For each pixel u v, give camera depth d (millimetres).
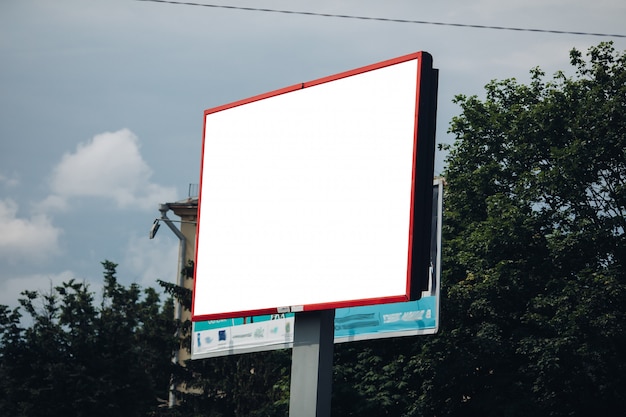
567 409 31141
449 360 30672
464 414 32125
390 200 15016
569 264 32188
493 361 31047
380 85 15398
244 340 29906
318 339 15836
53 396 38906
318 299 15734
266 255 16641
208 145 17953
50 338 39688
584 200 32719
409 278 14570
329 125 16031
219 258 17375
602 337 29641
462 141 35812
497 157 35062
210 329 30906
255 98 17297
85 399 38531
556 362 29531
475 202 34812
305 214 16156
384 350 31766
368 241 15211
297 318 16219
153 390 41312
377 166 15258
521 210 32562
